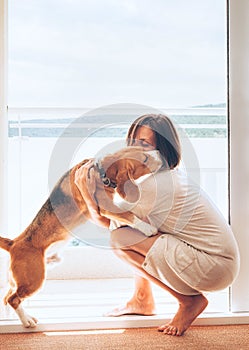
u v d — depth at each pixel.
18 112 2.86
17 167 3.52
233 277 2.48
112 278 3.38
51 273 3.35
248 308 2.66
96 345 2.27
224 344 2.26
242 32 2.64
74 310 2.72
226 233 2.47
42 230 2.47
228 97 2.65
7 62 2.62
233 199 2.66
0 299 2.62
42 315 2.64
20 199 3.01
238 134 2.66
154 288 3.13
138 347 2.23
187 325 2.42
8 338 2.38
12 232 3.48
